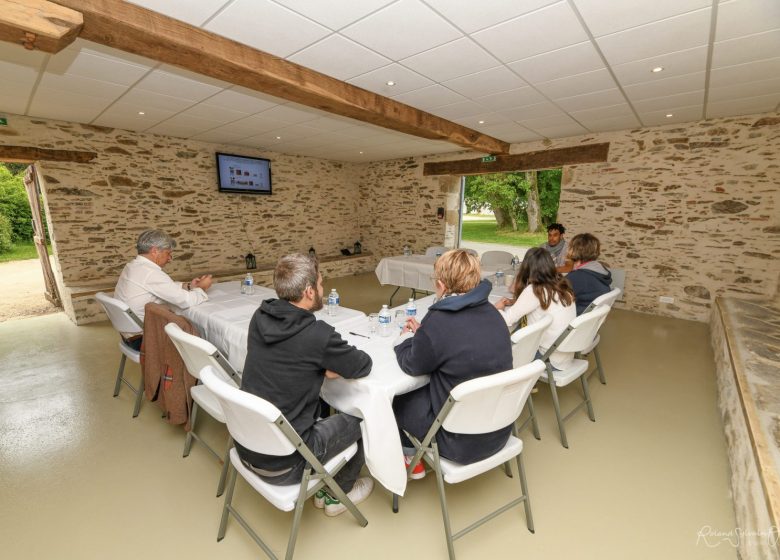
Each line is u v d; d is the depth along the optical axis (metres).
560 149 5.07
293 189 6.60
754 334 2.69
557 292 1.96
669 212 4.37
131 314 2.09
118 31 1.83
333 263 6.89
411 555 1.34
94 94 3.17
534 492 1.65
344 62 2.51
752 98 3.27
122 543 1.38
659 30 2.07
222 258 5.77
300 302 1.28
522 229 13.95
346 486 1.47
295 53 2.37
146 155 4.79
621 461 1.87
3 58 2.43
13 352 3.24
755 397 1.74
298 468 1.20
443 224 6.59
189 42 2.00
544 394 2.55
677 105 3.50
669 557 1.33
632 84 2.93
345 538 1.41
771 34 2.09
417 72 2.69
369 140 5.26
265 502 1.59
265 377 1.19
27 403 2.39
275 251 6.47
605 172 4.76
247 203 5.97
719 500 1.61
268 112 3.79
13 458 1.86
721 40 2.17
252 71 2.31
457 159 6.23
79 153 4.23
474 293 1.31
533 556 1.34
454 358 1.23
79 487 1.66
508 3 1.81
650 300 4.62
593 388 2.64
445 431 1.27
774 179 3.74
